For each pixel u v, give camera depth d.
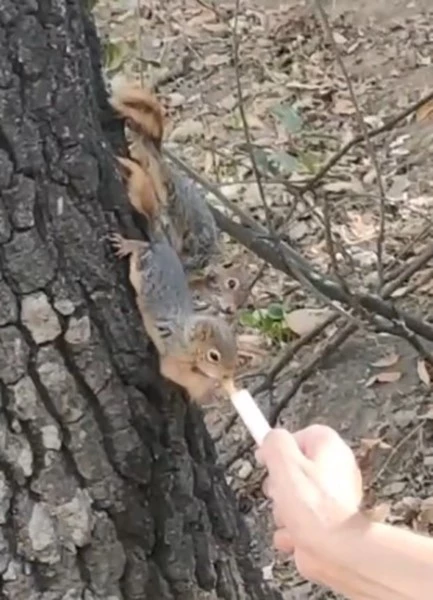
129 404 1.41
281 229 2.50
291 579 2.28
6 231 1.34
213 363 1.37
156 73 4.23
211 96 4.18
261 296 2.99
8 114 1.33
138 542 1.44
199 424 1.51
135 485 1.43
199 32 4.55
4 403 1.37
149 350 1.42
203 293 1.55
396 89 4.17
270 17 4.68
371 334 2.93
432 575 1.15
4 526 1.39
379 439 2.64
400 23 4.60
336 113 4.03
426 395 2.74
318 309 2.96
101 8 2.94
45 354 1.37
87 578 1.42
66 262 1.37
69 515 1.40
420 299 2.92
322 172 2.30
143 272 1.38
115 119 1.47
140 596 1.45
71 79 1.37
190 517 1.49
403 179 3.53
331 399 2.79
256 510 2.42
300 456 1.23
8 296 1.35
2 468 1.38
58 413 1.38
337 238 3.03
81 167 1.37
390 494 2.49
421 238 2.63
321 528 1.19
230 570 1.55
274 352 2.86
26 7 1.34
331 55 4.44
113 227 1.40
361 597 1.18
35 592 1.40
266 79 4.29
